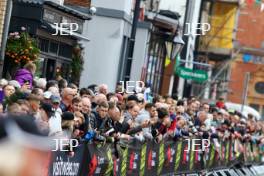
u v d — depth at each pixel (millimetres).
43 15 25766
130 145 21016
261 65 111875
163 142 24094
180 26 46094
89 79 36031
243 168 37656
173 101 28484
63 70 29406
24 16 25750
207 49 65438
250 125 40719
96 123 19203
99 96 20438
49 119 15992
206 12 68125
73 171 17375
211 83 65188
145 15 42000
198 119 30078
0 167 3072
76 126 17656
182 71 44812
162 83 46719
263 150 41875
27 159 3107
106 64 35969
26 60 24031
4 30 22594
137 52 39062
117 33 35844
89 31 35969
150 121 22656
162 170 24531
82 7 32750
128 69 30359
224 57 75188
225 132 33625
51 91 18047
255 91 114125
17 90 15938
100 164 18844
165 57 46281
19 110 14406
